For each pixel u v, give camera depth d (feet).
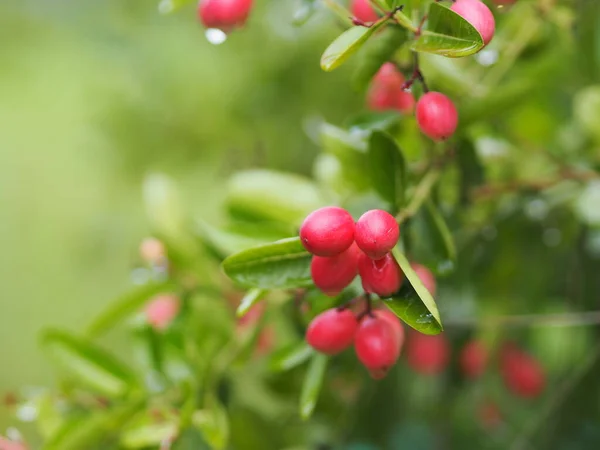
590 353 2.43
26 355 3.95
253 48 2.95
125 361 3.12
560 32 2.28
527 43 2.23
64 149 3.89
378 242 1.64
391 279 1.68
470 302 2.39
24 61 3.77
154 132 3.12
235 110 2.98
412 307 1.68
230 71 3.02
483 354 2.51
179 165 3.15
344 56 1.69
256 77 2.94
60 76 3.77
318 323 1.76
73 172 3.87
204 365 2.07
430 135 1.74
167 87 3.07
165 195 2.18
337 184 2.20
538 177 2.30
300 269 1.75
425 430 2.54
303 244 1.67
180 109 3.06
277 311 2.16
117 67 3.15
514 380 2.56
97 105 3.17
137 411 2.04
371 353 1.75
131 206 3.66
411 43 1.77
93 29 3.22
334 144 2.10
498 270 2.36
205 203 3.18
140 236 3.66
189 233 2.17
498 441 2.60
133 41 3.15
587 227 2.37
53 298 3.91
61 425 2.04
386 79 2.05
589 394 2.40
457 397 2.59
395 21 1.70
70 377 2.13
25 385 3.91
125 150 3.16
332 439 2.42
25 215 3.97
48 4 3.45
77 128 3.62
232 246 2.04
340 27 1.94
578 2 2.19
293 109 2.91
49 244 3.93
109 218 3.69
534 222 2.34
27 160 3.99
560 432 2.41
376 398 2.46
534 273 2.39
